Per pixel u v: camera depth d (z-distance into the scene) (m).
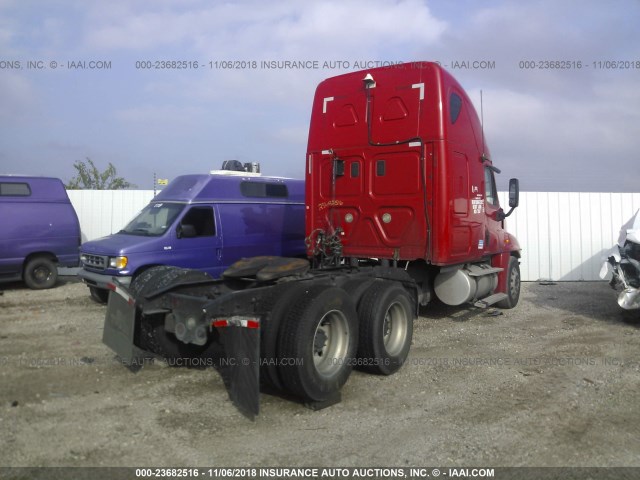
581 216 14.30
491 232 8.81
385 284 5.95
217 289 5.81
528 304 10.57
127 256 8.77
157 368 6.02
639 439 4.31
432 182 6.96
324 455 3.98
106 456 3.89
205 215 9.96
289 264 5.60
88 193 15.04
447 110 7.03
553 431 4.45
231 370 4.72
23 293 11.30
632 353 6.85
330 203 7.82
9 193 11.48
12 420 4.47
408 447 4.13
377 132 7.39
